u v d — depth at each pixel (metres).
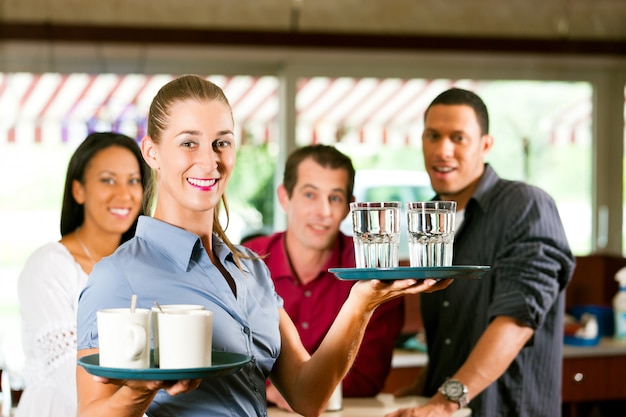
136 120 5.76
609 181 6.19
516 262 2.70
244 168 5.87
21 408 2.51
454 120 2.81
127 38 5.45
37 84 5.62
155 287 1.63
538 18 5.95
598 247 6.19
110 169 2.73
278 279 2.92
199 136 1.63
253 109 5.88
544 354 2.82
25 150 5.71
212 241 1.78
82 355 1.60
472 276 1.65
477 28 5.88
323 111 5.89
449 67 5.99
